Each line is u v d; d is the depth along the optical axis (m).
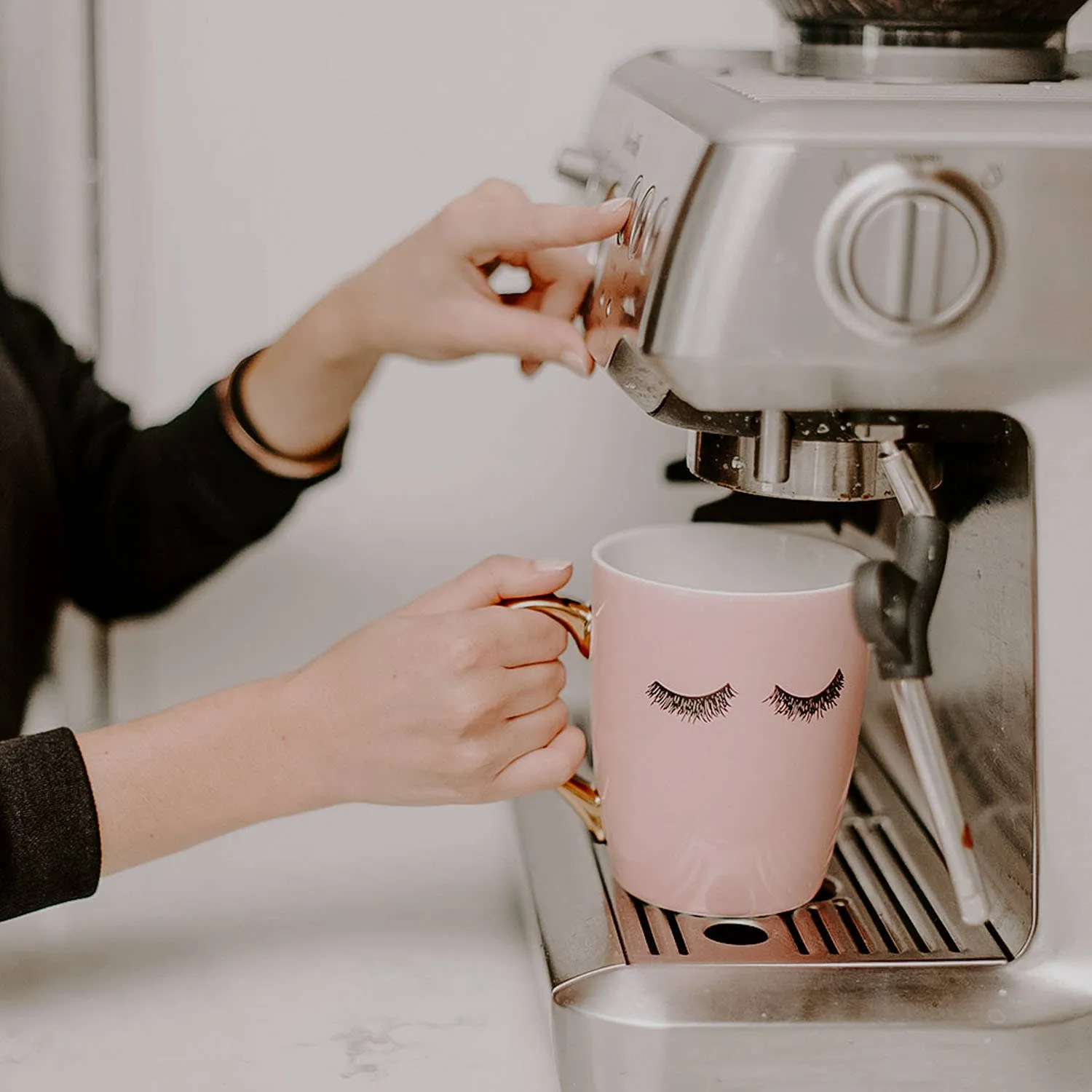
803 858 0.54
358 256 0.81
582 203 0.56
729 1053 0.46
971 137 0.40
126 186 0.79
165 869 0.64
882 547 0.68
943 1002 0.48
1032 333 0.41
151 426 0.81
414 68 0.78
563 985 0.48
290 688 0.54
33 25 0.75
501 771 0.54
